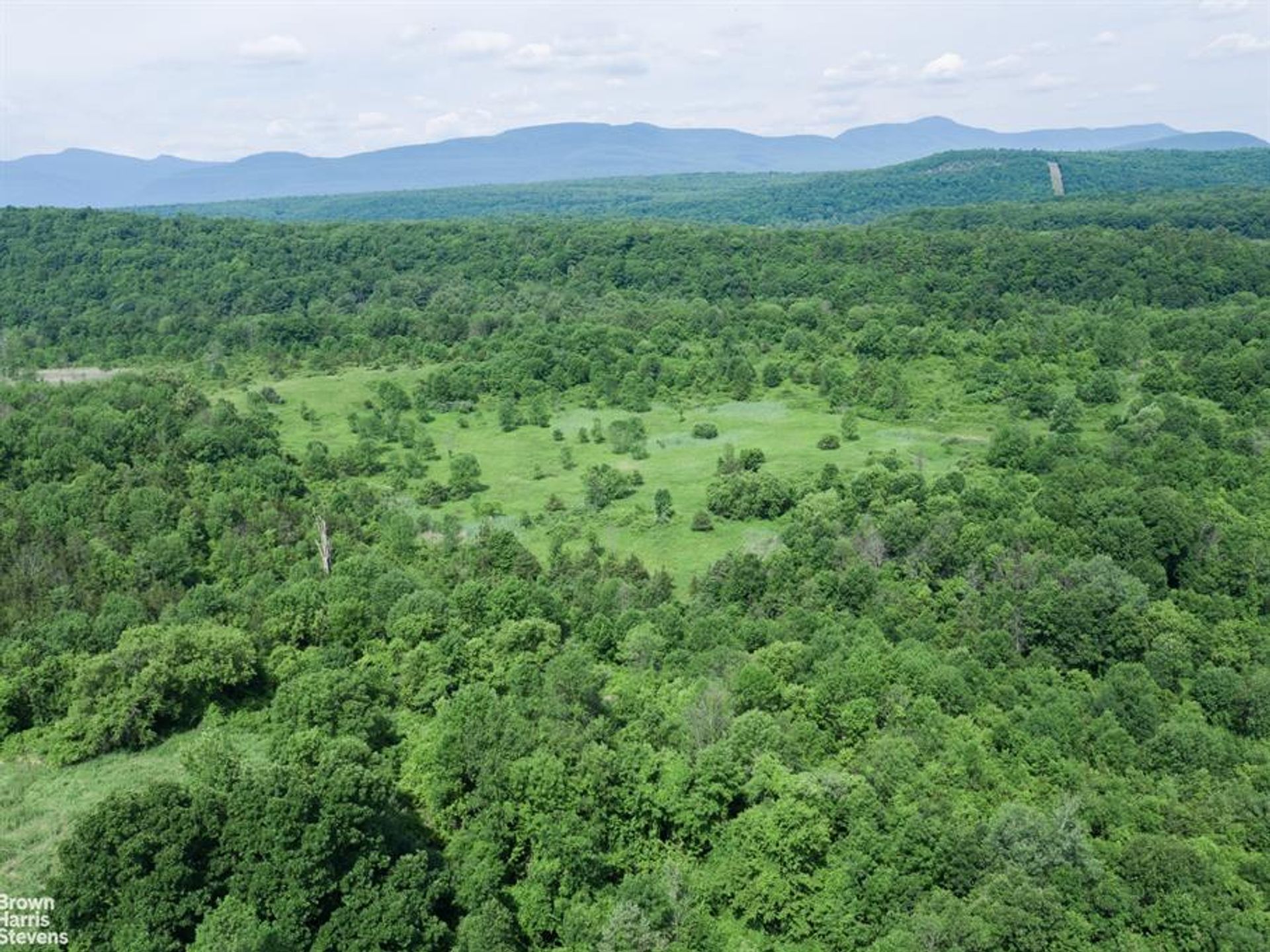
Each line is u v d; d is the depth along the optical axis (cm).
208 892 4878
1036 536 9906
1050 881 5278
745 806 5916
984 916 4934
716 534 11756
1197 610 8888
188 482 11350
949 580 9269
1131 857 5425
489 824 5519
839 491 11950
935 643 8194
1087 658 8056
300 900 4819
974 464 13112
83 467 10931
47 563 8731
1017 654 8044
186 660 7112
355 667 7450
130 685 6844
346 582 8644
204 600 8256
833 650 7656
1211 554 9662
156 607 8488
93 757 6656
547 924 5231
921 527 9875
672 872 5444
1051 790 6228
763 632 8156
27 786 6294
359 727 6531
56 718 6975
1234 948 4866
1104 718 6950
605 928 4994
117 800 5066
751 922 5391
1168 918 5066
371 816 5222
